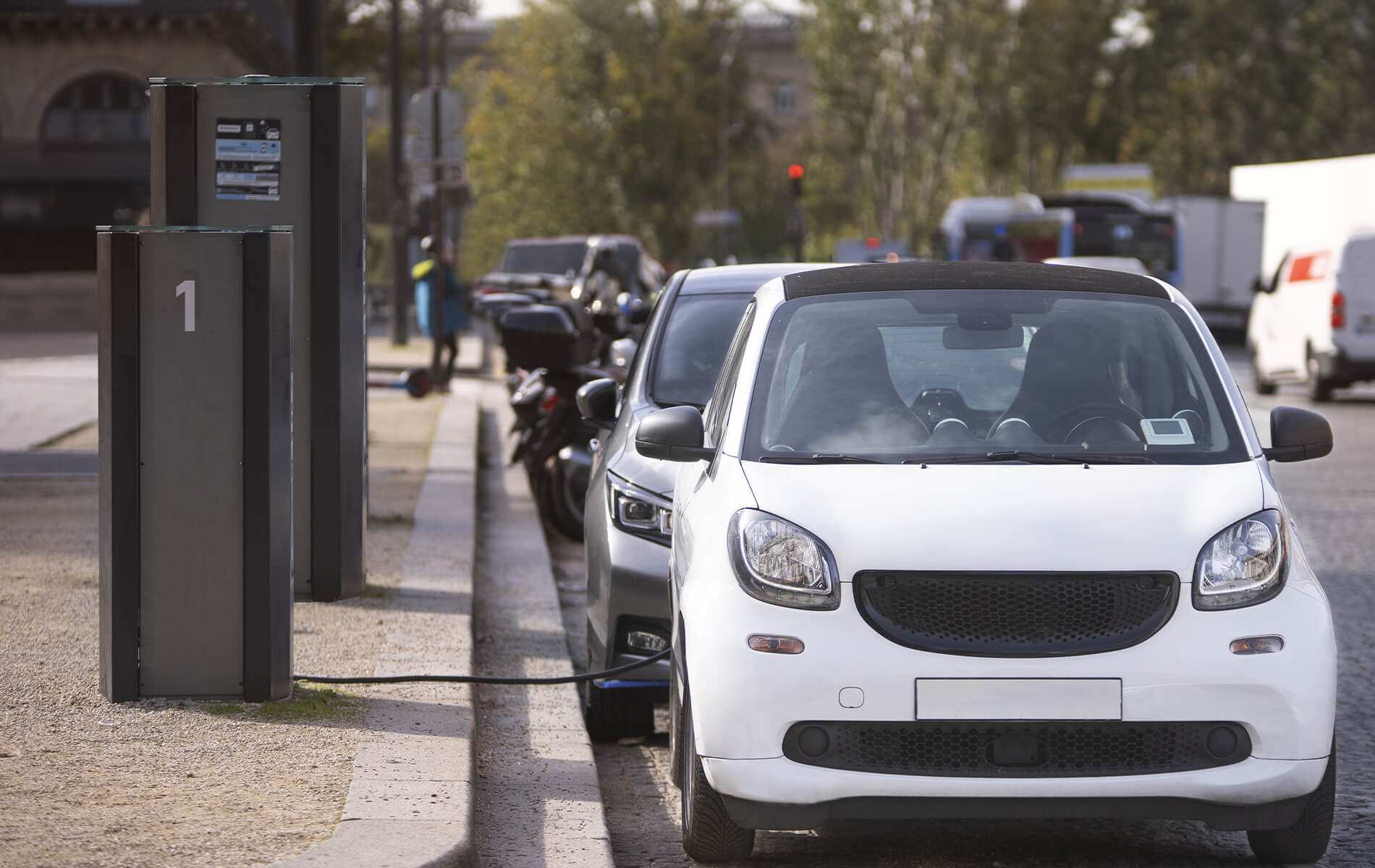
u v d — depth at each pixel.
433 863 13.42
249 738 17.17
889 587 14.51
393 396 70.62
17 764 16.09
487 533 36.91
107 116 134.12
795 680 14.34
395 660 21.23
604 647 20.27
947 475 15.30
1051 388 16.64
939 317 17.39
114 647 18.39
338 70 149.38
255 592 18.47
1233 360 108.62
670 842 16.67
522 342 35.72
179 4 131.12
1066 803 14.27
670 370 22.98
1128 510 14.82
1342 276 72.75
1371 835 16.39
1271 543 14.80
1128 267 99.56
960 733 14.34
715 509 15.58
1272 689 14.31
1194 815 14.38
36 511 34.34
